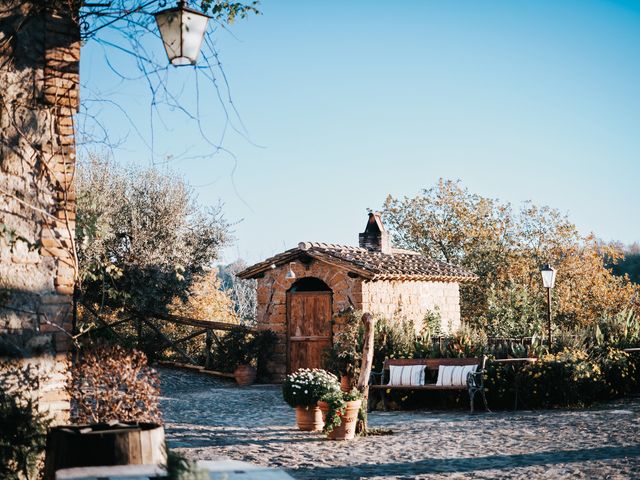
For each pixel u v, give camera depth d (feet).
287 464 25.77
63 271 21.13
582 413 37.99
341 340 49.39
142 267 64.75
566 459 25.12
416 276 63.00
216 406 45.03
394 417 39.99
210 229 73.05
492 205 106.52
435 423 36.55
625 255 144.77
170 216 69.31
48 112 21.25
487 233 102.32
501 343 45.98
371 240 70.74
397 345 46.91
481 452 27.37
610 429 31.71
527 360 41.09
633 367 47.80
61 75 21.39
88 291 61.46
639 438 28.91
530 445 28.50
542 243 105.19
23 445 19.02
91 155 67.46
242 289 110.32
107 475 13.43
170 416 40.04
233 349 60.75
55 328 20.83
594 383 41.98
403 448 28.96
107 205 66.03
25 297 20.39
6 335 19.98
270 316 61.77
